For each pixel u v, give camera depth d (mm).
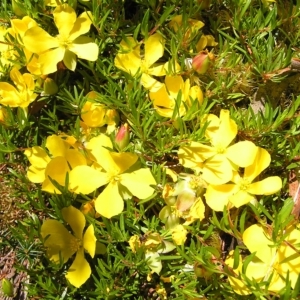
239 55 191
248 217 178
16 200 191
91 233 166
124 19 193
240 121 180
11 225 190
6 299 188
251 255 150
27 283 182
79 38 187
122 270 174
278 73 183
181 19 191
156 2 197
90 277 181
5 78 195
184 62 184
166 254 176
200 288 172
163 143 178
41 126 194
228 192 173
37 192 180
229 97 190
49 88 186
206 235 166
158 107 185
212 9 198
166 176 181
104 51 198
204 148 178
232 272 159
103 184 175
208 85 186
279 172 186
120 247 182
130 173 176
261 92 192
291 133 180
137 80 183
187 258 165
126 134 174
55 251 173
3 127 187
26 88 185
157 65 192
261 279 163
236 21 188
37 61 187
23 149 185
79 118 190
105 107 185
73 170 176
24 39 182
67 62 185
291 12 189
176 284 170
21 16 193
